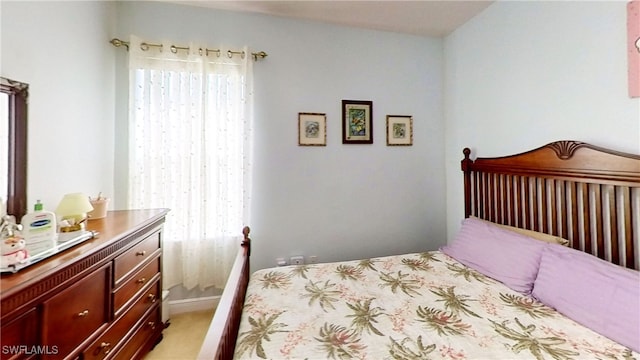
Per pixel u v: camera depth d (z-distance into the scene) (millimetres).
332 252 2576
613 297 1144
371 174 2646
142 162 2162
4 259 958
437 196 2799
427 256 2092
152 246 1843
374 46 2621
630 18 1365
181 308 2312
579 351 1028
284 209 2461
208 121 2268
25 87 1409
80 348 1206
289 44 2436
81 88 1836
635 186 1312
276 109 2422
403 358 1010
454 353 1032
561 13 1695
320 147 2518
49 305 1044
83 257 1173
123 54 2191
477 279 1676
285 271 1832
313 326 1208
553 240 1622
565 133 1687
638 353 1010
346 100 2561
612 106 1452
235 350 1068
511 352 1030
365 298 1460
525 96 1939
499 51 2141
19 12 1389
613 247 1428
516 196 1985
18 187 1371
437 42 2783
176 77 2207
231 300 1128
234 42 2330
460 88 2568
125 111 2199
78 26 1801
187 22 2254
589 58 1554
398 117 2693
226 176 2295
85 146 1877
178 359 1794
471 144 2443
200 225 2254
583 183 1555
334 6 2248
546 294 1374
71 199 1375
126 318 1545
